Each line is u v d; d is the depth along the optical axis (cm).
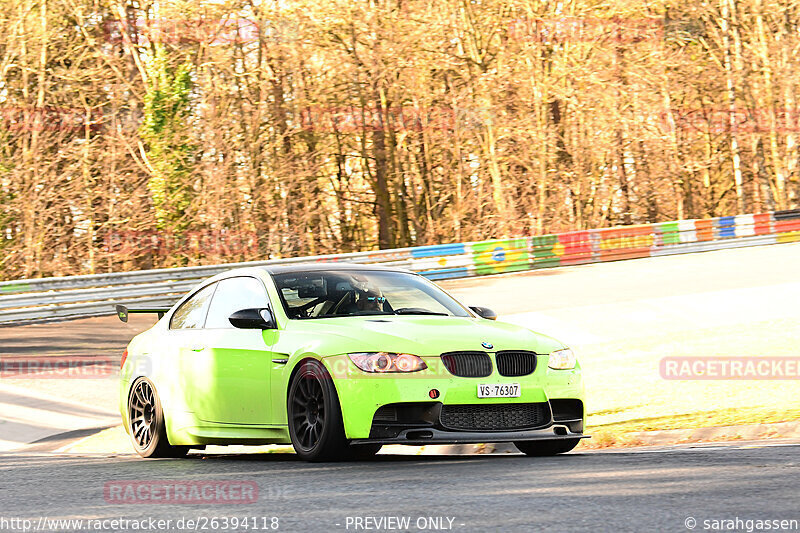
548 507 1316
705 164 13125
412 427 1889
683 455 1917
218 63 11519
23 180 11081
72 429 3956
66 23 11675
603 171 12294
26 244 11056
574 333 5847
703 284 7812
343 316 2162
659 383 3884
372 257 9131
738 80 12988
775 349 4541
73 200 11344
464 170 12450
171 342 2395
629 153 12562
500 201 12106
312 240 12356
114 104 11656
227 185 11644
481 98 11794
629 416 3186
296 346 2027
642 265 9706
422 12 11844
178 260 11656
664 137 12169
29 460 2388
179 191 11538
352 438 1900
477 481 1591
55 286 7519
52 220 11300
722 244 10806
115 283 7800
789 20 13062
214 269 8306
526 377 1995
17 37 11225
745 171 13312
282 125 12012
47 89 11250
